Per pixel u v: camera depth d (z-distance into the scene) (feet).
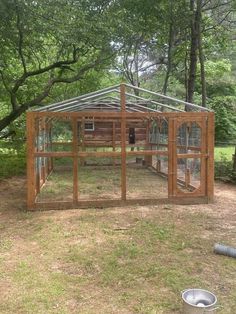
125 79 69.00
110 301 13.69
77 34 34.71
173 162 28.94
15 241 20.35
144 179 40.22
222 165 42.70
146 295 14.08
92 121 49.03
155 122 46.34
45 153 27.30
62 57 47.01
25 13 30.35
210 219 24.58
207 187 29.45
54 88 54.13
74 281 15.30
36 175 29.17
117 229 22.25
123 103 28.22
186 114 28.81
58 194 31.83
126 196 30.25
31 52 40.24
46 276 15.79
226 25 56.34
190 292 12.98
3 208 27.89
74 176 27.73
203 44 56.70
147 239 20.35
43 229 22.35
